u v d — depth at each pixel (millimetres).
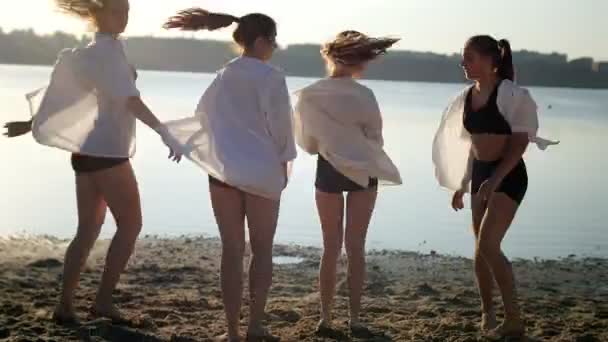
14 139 25422
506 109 5391
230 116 5117
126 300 6680
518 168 5516
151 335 5551
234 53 5320
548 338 5906
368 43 5574
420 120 42219
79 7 5492
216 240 10484
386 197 15984
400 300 7238
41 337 5348
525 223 13258
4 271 7730
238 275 5176
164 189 15984
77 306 6203
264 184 5055
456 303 7141
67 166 19359
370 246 11023
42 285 7141
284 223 12477
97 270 7820
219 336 5641
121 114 5480
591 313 6883
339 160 5586
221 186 5145
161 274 7949
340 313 6477
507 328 5668
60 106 5488
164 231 11508
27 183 16234
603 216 14156
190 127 5242
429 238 11773
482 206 5672
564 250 11180
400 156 23609
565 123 45250
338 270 8516
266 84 5082
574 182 19094
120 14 5516
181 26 5215
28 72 115500
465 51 5559
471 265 9445
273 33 5211
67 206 13539
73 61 5469
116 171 5578
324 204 5719
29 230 11352
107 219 11859
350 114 5555
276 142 5125
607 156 26031
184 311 6406
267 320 6219
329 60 5691
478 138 5551
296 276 8391
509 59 5562
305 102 5656
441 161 6012
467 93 5719
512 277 5617
